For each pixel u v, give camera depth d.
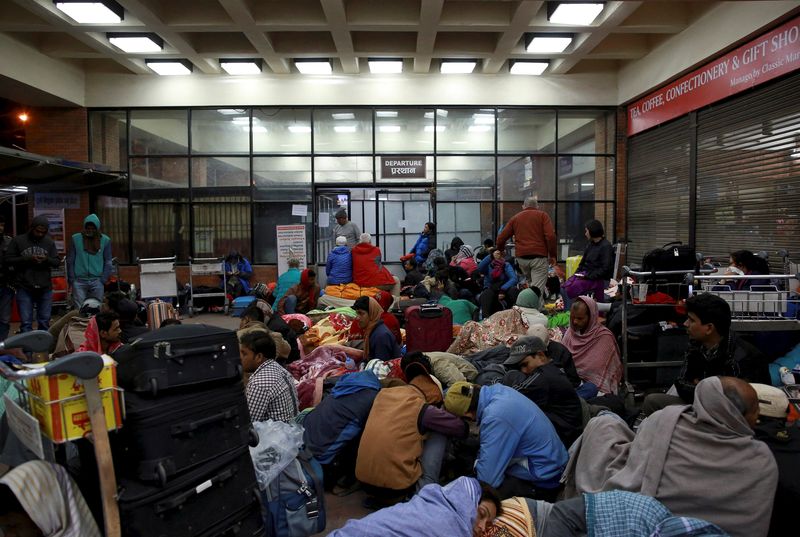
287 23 9.82
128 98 12.51
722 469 2.32
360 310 5.43
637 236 12.37
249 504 2.34
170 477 2.07
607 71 12.77
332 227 12.96
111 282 9.73
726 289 5.04
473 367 4.71
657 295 5.07
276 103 12.70
